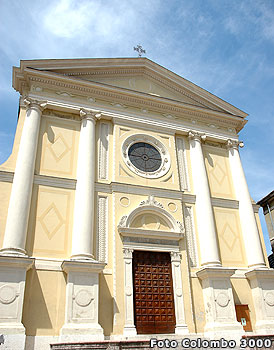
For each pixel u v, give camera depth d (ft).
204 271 41.22
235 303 42.63
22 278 32.55
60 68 47.96
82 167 42.83
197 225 46.70
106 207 42.63
